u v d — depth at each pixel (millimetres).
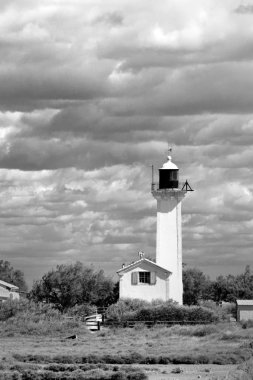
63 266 157625
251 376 71375
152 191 154375
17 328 130625
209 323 134500
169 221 153625
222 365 90000
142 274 148750
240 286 193375
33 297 155500
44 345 112375
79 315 144500
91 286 157750
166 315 135375
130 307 142250
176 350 101750
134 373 79312
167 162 155750
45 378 78500
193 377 78438
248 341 109812
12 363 88062
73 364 89312
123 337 123125
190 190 154375
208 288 195500
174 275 151500
